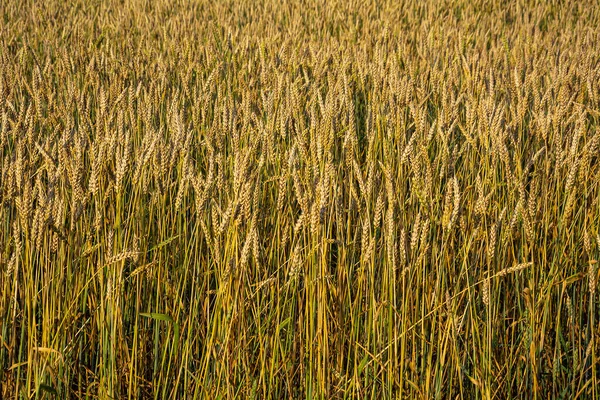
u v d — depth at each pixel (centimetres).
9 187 326
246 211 316
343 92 547
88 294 385
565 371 394
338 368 355
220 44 1016
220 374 327
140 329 393
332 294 362
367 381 339
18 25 1142
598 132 385
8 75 673
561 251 388
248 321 375
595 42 1023
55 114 550
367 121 473
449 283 386
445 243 339
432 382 350
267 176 441
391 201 316
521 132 505
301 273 371
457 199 328
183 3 1418
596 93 536
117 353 358
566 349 382
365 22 1177
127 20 1223
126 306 394
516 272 385
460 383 338
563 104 493
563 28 1316
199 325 378
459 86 690
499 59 798
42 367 327
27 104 649
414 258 338
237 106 566
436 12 1336
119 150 354
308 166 346
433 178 407
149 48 909
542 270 373
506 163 393
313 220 315
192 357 368
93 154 347
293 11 1358
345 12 1348
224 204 400
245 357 338
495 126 419
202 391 338
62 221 334
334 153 500
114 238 357
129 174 454
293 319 371
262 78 638
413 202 409
